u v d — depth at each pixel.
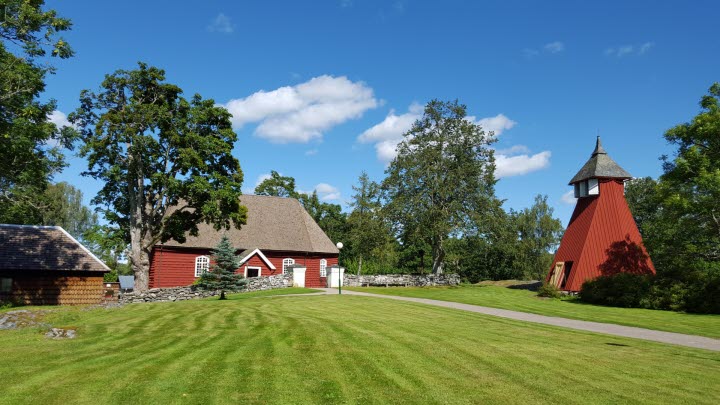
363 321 17.50
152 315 19.14
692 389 9.70
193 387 9.10
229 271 36.22
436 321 18.44
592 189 39.06
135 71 34.69
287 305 23.77
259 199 53.53
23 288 31.45
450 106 48.97
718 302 26.34
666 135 34.31
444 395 8.93
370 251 49.41
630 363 11.73
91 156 34.09
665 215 35.22
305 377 9.85
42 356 11.37
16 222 41.41
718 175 28.89
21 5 24.59
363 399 8.64
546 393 9.16
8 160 26.22
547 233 75.88
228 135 38.59
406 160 47.72
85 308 21.92
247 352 11.91
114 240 37.31
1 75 23.94
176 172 36.59
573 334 16.50
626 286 30.80
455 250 49.97
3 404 8.14
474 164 46.66
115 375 9.81
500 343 13.75
